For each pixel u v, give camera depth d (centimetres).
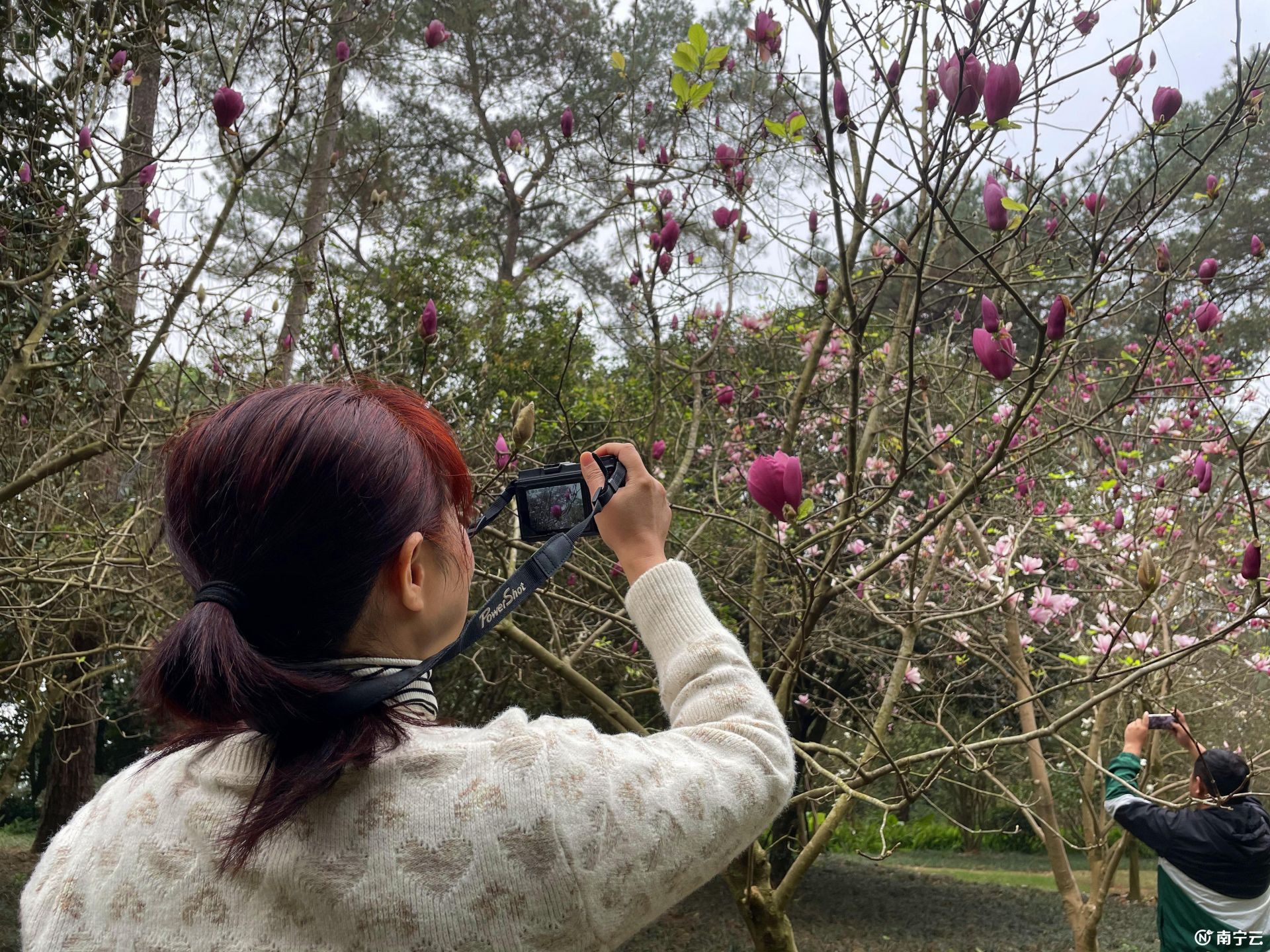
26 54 422
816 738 1020
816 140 236
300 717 66
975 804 1166
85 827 74
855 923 1022
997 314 195
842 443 498
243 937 64
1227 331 508
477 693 837
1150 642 331
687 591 84
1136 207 264
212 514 70
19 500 488
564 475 107
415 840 64
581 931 65
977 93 180
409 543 72
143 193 417
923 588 323
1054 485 493
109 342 398
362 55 357
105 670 506
